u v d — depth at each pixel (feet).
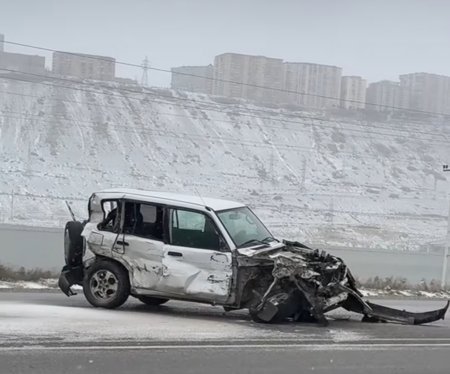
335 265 35.55
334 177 222.69
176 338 28.68
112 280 36.58
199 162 221.87
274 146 239.71
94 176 189.78
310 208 188.65
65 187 173.58
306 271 33.71
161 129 242.17
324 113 254.27
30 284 54.34
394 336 32.19
